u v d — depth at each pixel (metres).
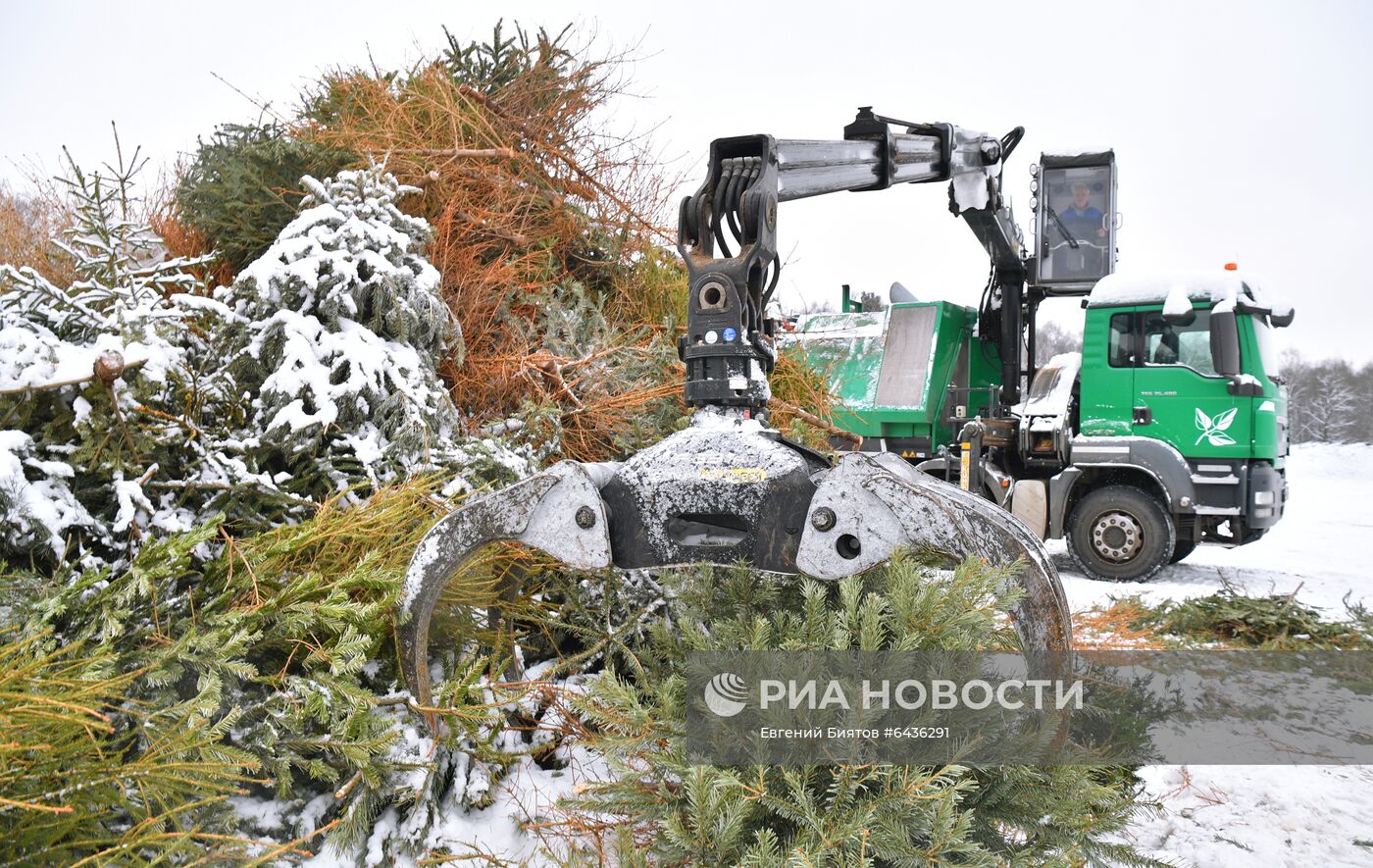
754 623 2.12
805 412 5.51
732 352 2.44
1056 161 8.94
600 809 2.09
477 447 3.24
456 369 4.18
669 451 2.25
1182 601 5.87
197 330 3.29
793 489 2.15
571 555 2.21
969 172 6.07
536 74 5.57
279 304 3.21
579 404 4.14
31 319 2.92
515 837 2.34
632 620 2.99
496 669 2.63
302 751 2.24
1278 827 3.00
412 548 2.63
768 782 1.96
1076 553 8.30
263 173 4.35
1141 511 8.01
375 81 5.21
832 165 3.84
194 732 1.87
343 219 3.42
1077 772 2.12
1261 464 7.80
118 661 2.08
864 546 2.08
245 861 1.91
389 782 2.25
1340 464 26.22
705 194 2.56
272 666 2.36
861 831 1.78
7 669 1.73
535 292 4.71
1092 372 8.22
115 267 3.02
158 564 2.19
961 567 2.01
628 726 2.22
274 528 2.65
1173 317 7.63
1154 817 2.96
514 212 4.92
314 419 2.94
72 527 2.48
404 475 3.11
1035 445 8.66
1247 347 7.67
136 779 1.75
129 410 2.64
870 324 9.95
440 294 4.11
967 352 9.92
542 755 2.71
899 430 9.66
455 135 4.95
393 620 2.32
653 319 5.38
